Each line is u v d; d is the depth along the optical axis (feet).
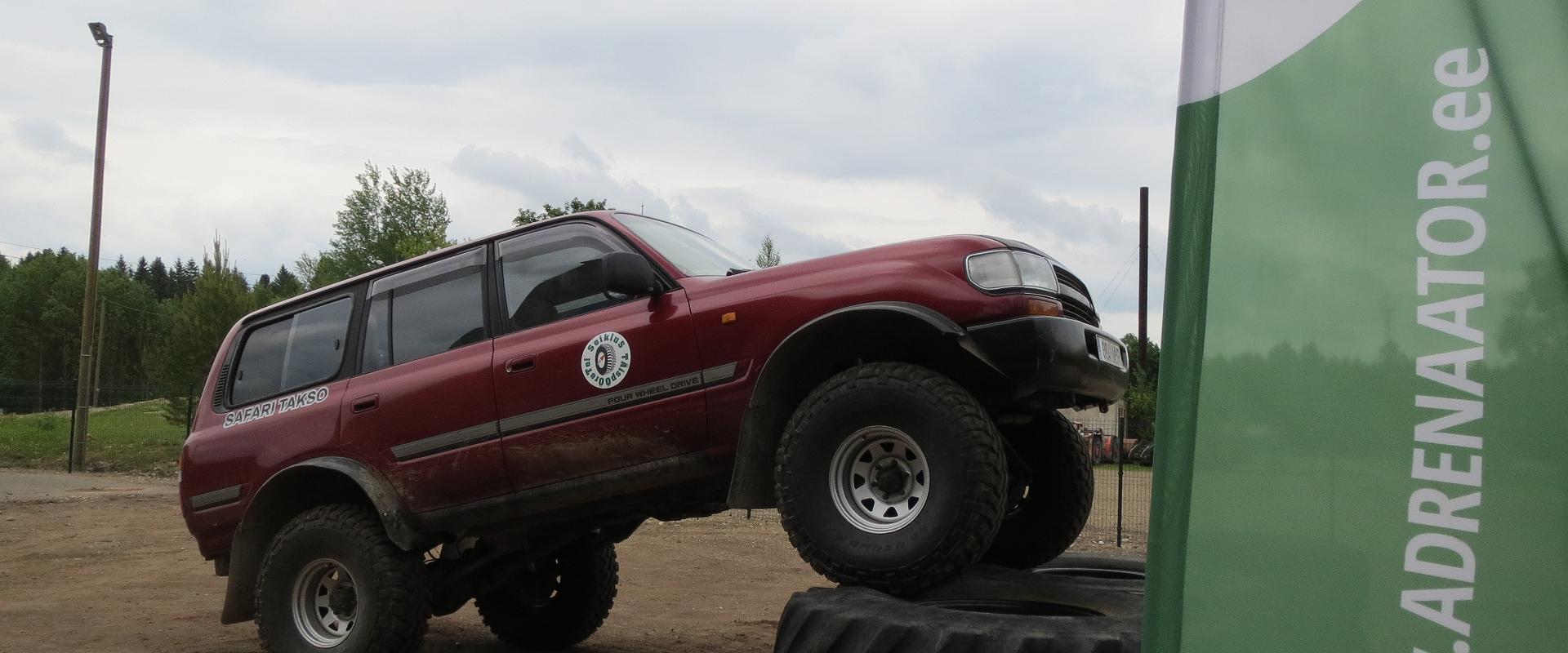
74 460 70.74
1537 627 6.21
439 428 16.46
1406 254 6.69
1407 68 6.77
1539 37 6.46
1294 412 6.93
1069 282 14.61
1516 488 6.29
